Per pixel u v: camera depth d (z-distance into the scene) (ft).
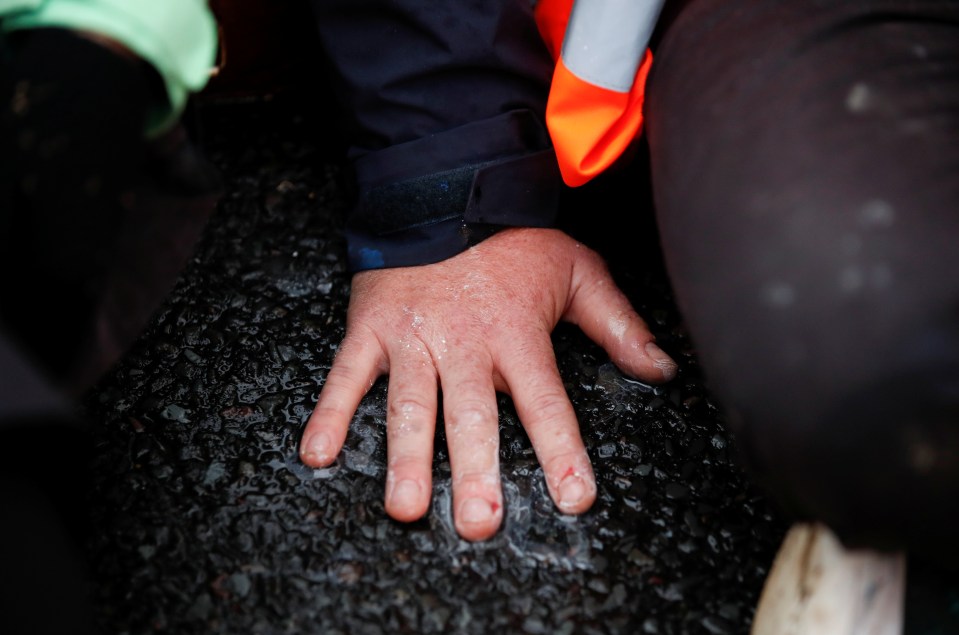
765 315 1.18
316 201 2.14
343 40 1.72
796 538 1.37
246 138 2.29
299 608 1.42
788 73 1.26
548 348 1.67
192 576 1.45
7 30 1.13
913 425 1.09
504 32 1.66
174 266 1.30
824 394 1.12
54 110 1.06
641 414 1.72
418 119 1.72
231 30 2.22
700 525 1.55
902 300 1.09
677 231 1.31
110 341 1.19
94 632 1.18
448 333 1.66
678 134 1.35
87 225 1.08
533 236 1.80
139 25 1.12
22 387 1.02
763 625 1.35
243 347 1.83
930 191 1.13
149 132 1.18
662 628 1.42
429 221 1.75
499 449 1.62
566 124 1.60
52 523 1.11
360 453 1.63
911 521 1.14
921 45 1.26
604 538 1.53
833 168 1.17
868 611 1.27
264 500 1.56
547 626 1.41
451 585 1.46
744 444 1.25
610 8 1.46
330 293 1.95
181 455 1.63
